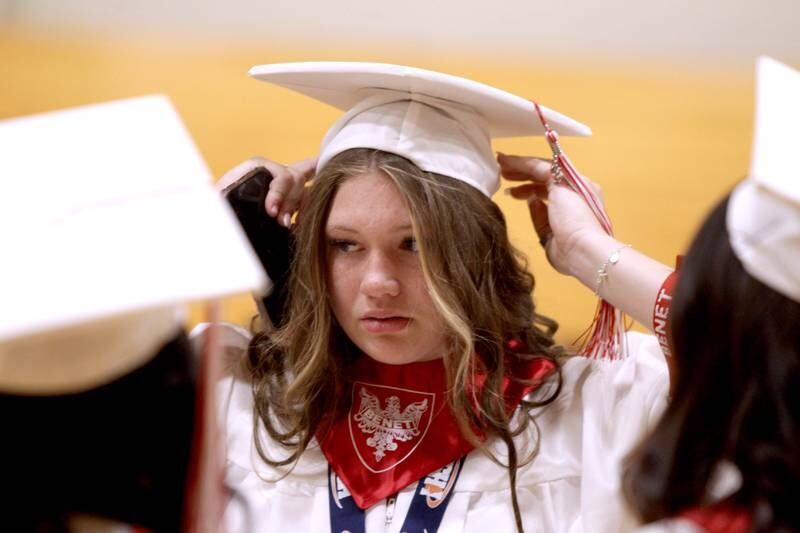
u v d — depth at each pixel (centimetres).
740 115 636
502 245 231
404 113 222
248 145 553
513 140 562
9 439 143
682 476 150
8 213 145
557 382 234
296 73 227
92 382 147
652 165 559
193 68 664
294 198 242
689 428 151
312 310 231
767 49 752
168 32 738
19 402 145
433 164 219
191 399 156
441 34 754
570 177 235
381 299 220
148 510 152
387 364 236
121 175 150
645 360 237
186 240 145
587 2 749
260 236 240
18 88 618
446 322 223
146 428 151
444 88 217
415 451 229
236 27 751
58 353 143
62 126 156
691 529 148
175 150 153
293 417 234
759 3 746
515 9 753
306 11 754
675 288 156
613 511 218
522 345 238
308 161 247
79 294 139
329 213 222
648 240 487
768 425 144
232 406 243
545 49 751
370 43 740
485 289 226
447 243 218
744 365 146
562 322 416
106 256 142
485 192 227
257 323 260
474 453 229
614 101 647
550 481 226
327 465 232
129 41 710
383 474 228
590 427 226
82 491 145
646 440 157
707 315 150
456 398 225
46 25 737
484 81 673
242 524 221
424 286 221
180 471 155
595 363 237
